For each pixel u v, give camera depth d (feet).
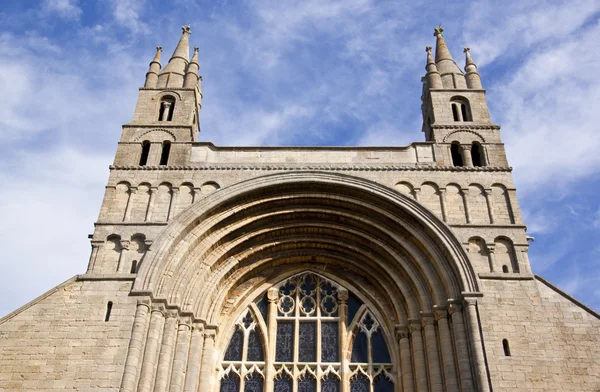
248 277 116.37
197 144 122.11
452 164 118.21
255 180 114.32
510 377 91.25
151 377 93.25
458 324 98.12
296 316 113.09
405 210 110.52
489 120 125.80
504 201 112.78
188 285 106.52
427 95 136.05
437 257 105.81
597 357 93.20
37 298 98.43
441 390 96.84
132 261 104.42
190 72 136.67
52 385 89.81
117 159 118.83
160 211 111.24
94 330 95.20
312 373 107.04
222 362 108.27
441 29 150.71
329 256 117.29
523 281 101.50
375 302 113.70
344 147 121.49
